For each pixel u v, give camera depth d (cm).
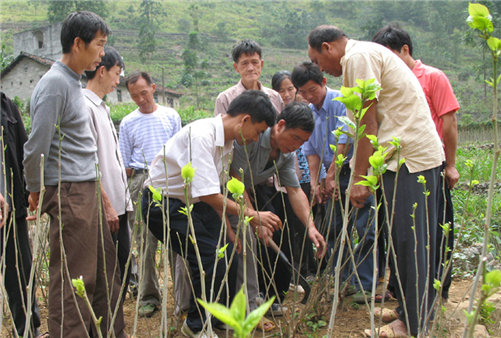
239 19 11062
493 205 577
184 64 6762
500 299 280
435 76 291
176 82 6144
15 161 248
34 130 209
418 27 9662
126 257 286
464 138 2175
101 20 226
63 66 222
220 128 247
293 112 254
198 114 2620
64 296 214
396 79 237
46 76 217
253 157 271
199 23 10394
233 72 7138
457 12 8619
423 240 235
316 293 284
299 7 12231
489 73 4453
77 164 221
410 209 233
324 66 302
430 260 245
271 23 10538
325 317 287
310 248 346
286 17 10594
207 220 261
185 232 251
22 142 256
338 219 336
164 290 164
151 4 9569
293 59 7769
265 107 241
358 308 309
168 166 252
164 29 9525
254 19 11144
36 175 215
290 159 286
